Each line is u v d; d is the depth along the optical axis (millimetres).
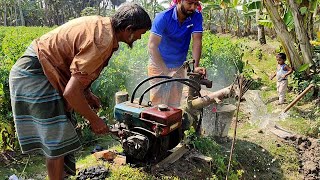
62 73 2668
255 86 8992
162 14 4383
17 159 4594
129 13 2660
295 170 4844
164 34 4477
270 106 7219
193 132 4332
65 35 2605
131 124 3668
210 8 10531
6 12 43750
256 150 4977
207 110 4797
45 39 2656
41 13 47031
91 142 5055
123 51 8273
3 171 4262
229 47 9812
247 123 6043
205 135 4891
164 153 3850
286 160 4980
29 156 4680
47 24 46719
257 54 13320
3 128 4590
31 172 4230
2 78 4637
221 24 23141
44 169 4316
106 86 6129
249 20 19641
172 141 3904
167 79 4051
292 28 9062
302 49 8305
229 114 4812
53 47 2609
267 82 9547
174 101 4652
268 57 13039
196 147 4352
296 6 8172
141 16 2699
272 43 15227
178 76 4586
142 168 3756
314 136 5766
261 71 11055
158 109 3643
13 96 2674
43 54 2609
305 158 5145
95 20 2633
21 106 2680
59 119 2697
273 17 8375
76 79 2473
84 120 5168
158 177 3686
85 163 3947
